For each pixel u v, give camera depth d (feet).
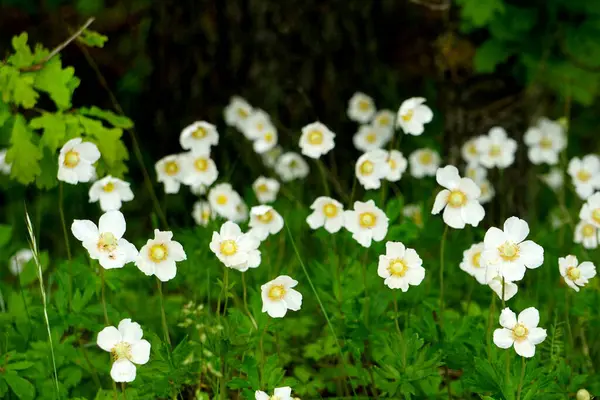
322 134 8.17
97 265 7.75
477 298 8.32
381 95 10.82
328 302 7.84
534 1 9.77
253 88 10.41
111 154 7.99
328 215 7.70
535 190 10.09
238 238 7.20
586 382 7.55
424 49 11.09
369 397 7.70
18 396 7.39
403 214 8.76
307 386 7.84
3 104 7.92
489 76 10.08
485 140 9.11
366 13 10.53
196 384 7.66
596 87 9.81
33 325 7.65
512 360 7.27
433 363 7.29
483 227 9.90
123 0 11.12
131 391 7.25
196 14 10.40
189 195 10.41
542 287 8.40
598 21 9.74
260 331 7.41
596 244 7.86
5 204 11.37
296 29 10.32
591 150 11.78
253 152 10.29
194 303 7.87
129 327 6.79
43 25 11.63
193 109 10.66
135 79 10.93
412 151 10.62
